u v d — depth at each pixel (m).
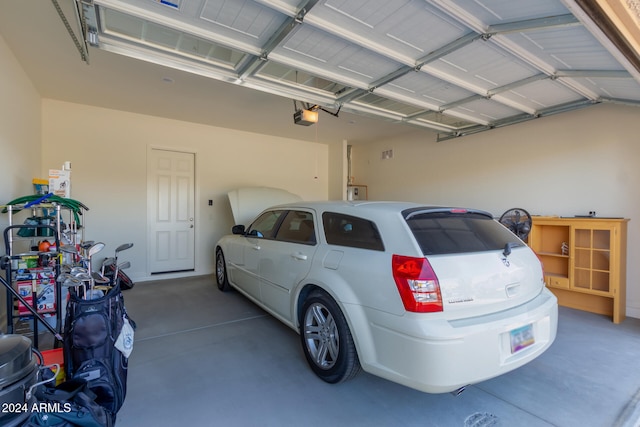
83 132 5.13
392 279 1.87
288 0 2.14
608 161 4.07
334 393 2.23
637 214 3.85
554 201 4.60
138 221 5.62
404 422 1.94
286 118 5.81
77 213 3.31
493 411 2.05
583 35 2.31
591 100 3.80
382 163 7.68
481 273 1.89
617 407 2.11
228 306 4.13
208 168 6.33
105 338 1.84
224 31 2.50
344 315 2.16
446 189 6.18
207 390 2.26
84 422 1.43
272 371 2.53
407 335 1.76
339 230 2.48
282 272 2.96
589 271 4.02
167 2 2.15
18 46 3.31
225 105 5.10
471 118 4.66
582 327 3.52
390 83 3.43
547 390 2.30
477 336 1.72
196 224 6.20
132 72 3.91
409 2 2.12
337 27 2.40
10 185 3.43
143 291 4.86
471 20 2.29
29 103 4.14
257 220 3.93
